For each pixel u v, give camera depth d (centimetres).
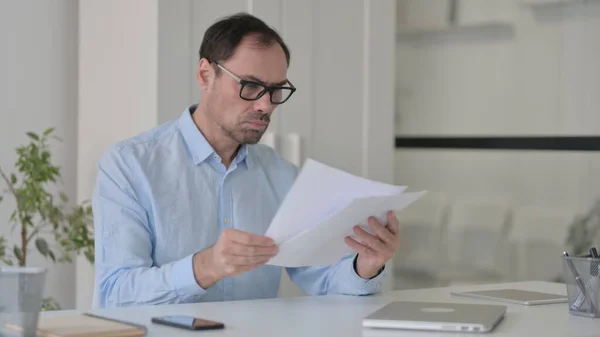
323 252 170
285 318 145
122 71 274
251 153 217
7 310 111
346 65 311
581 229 342
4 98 288
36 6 294
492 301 176
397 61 376
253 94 192
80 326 127
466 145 374
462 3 374
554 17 352
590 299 152
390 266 342
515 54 362
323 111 304
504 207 364
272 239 156
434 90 381
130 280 175
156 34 256
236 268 158
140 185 195
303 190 159
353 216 160
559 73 351
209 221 202
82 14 296
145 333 126
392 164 326
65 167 301
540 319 150
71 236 266
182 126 206
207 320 135
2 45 287
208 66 199
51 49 298
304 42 297
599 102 340
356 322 142
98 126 287
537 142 355
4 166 288
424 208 378
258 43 192
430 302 158
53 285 297
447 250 376
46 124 297
